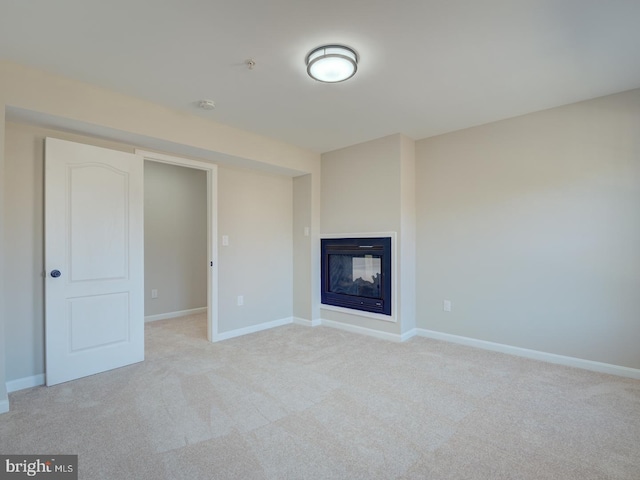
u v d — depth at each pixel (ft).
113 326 9.82
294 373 9.44
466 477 5.29
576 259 9.79
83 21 6.14
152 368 9.87
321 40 6.77
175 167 17.15
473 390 8.30
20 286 8.56
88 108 8.53
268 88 8.82
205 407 7.53
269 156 12.91
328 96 9.30
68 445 6.13
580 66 7.77
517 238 10.80
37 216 8.80
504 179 11.05
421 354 10.94
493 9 5.84
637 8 5.79
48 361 8.66
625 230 9.08
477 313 11.64
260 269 14.25
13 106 7.51
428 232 12.84
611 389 8.31
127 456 5.81
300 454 5.86
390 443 6.17
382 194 12.85
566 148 9.94
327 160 14.80
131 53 7.20
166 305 16.74
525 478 5.26
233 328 13.23
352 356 10.81
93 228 9.43
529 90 8.99
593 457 5.76
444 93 9.14
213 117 10.78
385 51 7.14
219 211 12.89
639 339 8.90
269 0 5.61
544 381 8.80
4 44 6.83
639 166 8.89
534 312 10.50
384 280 12.67
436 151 12.62
